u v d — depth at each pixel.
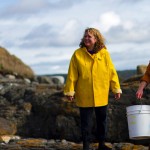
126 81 11.43
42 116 11.09
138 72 18.19
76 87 7.84
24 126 11.24
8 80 19.11
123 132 9.70
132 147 8.71
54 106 10.66
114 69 7.90
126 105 9.82
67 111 10.36
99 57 7.74
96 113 7.96
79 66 7.73
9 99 12.43
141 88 6.76
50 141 9.95
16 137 10.67
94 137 9.72
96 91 7.72
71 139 10.24
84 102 7.79
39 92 11.95
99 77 7.73
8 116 11.54
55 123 10.50
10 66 29.02
